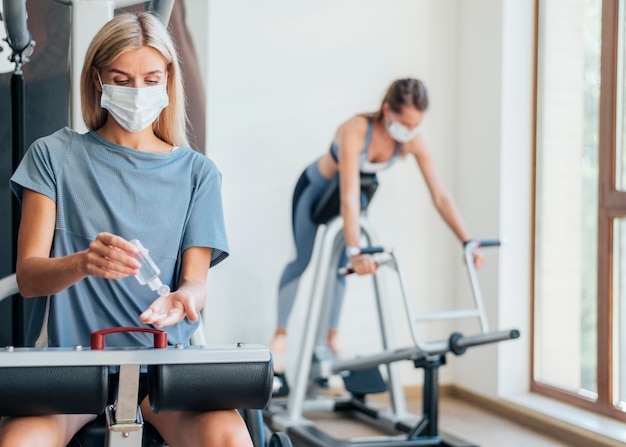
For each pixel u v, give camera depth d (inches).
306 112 162.7
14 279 86.4
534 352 156.9
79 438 64.6
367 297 167.3
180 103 70.8
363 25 165.8
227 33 157.9
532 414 143.7
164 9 98.8
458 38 170.6
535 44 157.4
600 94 138.8
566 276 148.4
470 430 141.6
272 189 161.2
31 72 105.3
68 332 64.9
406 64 168.6
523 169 157.5
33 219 65.0
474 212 164.6
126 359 52.5
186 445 61.1
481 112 162.2
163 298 57.7
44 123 106.3
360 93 165.6
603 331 137.2
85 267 55.6
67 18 104.9
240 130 159.2
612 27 136.3
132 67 65.7
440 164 171.2
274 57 160.7
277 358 155.4
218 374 54.8
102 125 69.7
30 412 54.2
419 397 171.6
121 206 67.1
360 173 142.3
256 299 160.4
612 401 135.9
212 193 70.4
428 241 171.2
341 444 120.4
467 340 115.3
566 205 148.9
